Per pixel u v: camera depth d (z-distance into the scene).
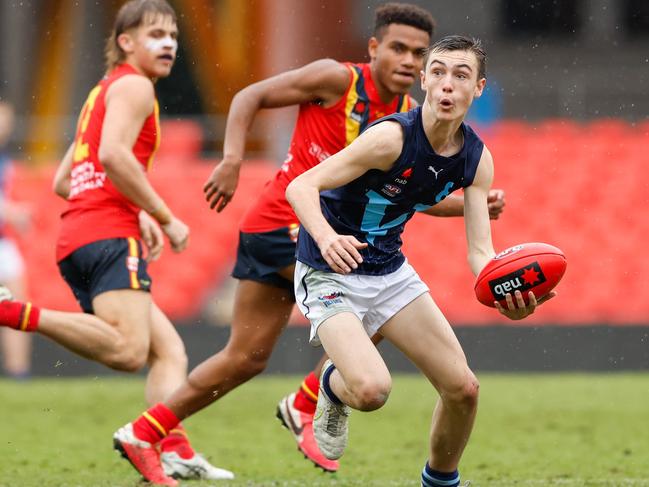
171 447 18.05
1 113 35.47
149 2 19.09
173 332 19.05
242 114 18.08
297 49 53.84
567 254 40.78
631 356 38.16
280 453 21.42
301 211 13.40
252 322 17.80
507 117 48.38
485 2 53.00
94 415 27.31
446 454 14.42
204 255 39.47
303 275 14.55
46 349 37.00
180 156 41.81
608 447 22.11
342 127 18.11
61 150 41.38
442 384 14.03
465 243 39.84
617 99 49.16
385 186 14.01
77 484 17.31
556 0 52.31
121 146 17.89
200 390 17.42
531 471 18.95
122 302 17.89
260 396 31.11
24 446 22.20
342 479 18.12
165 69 19.23
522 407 28.70
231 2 53.16
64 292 39.12
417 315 14.30
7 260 34.44
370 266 14.36
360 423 26.03
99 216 18.22
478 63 13.70
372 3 54.19
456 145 14.09
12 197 39.50
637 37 52.12
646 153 42.31
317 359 37.03
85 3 53.25
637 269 40.56
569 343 37.97
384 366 13.44
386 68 17.91
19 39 53.06
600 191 41.53
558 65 52.59
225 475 18.19
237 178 18.05
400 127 13.72
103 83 18.80
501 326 38.06
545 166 41.94
